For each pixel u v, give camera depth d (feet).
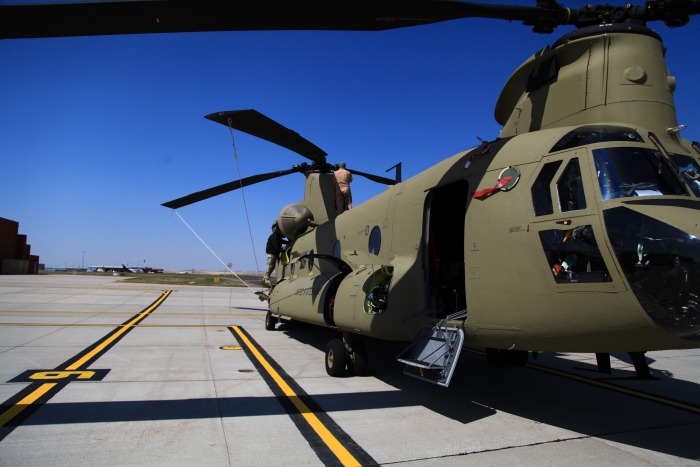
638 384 21.18
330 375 21.53
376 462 11.70
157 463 11.27
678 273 10.82
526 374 23.03
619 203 11.87
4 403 15.76
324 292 24.95
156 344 28.94
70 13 9.78
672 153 13.28
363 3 10.84
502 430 14.37
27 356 23.59
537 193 13.55
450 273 20.11
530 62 16.66
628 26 14.48
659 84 14.34
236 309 56.29
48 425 13.70
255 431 13.75
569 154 13.23
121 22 10.37
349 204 31.22
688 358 28.63
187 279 157.58
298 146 30.40
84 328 34.76
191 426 14.02
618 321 11.49
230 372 21.54
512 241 13.75
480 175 15.76
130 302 59.00
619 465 11.82
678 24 13.96
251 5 10.34
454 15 12.42
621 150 12.71
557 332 12.69
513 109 17.97
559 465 11.75
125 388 18.10
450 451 12.53
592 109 14.58
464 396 18.43
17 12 9.63
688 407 17.37
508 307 13.70
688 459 12.26
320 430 13.98
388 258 21.02
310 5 10.66
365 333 19.97
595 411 16.61
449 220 20.75
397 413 15.94
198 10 10.22
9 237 145.89
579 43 14.90
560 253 12.54
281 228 34.99
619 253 11.43
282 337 34.17
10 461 11.08
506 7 13.00
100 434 13.10
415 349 16.33
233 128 27.02
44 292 67.67
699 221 11.21
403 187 21.56
